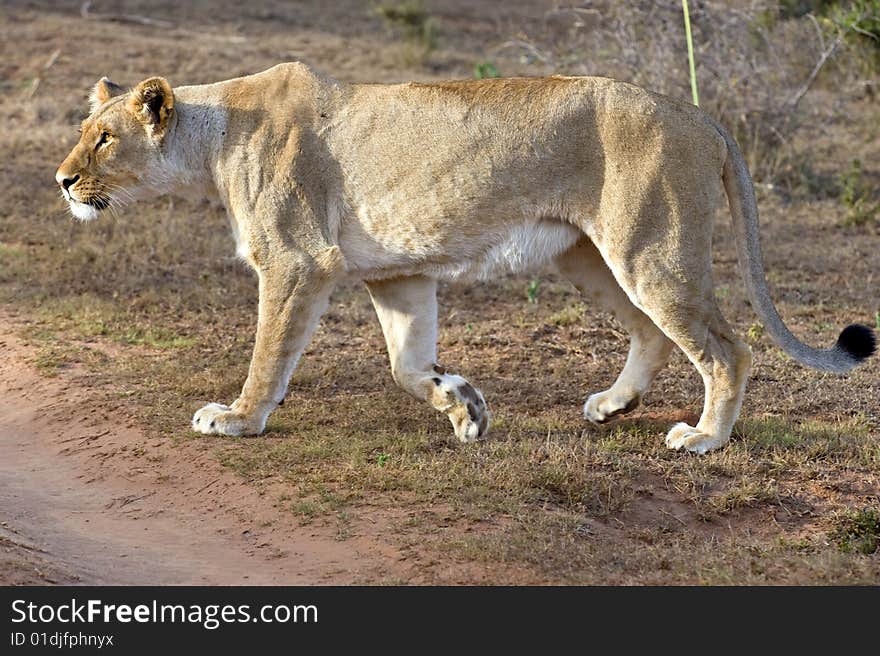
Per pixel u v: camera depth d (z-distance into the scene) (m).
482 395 10.95
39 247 16.84
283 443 10.10
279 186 9.90
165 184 10.41
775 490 9.23
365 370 12.36
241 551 8.37
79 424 10.89
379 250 10.00
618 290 10.39
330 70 28.16
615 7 21.84
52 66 27.22
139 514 9.11
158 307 14.54
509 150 9.56
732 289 15.57
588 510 9.01
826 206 20.41
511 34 29.58
